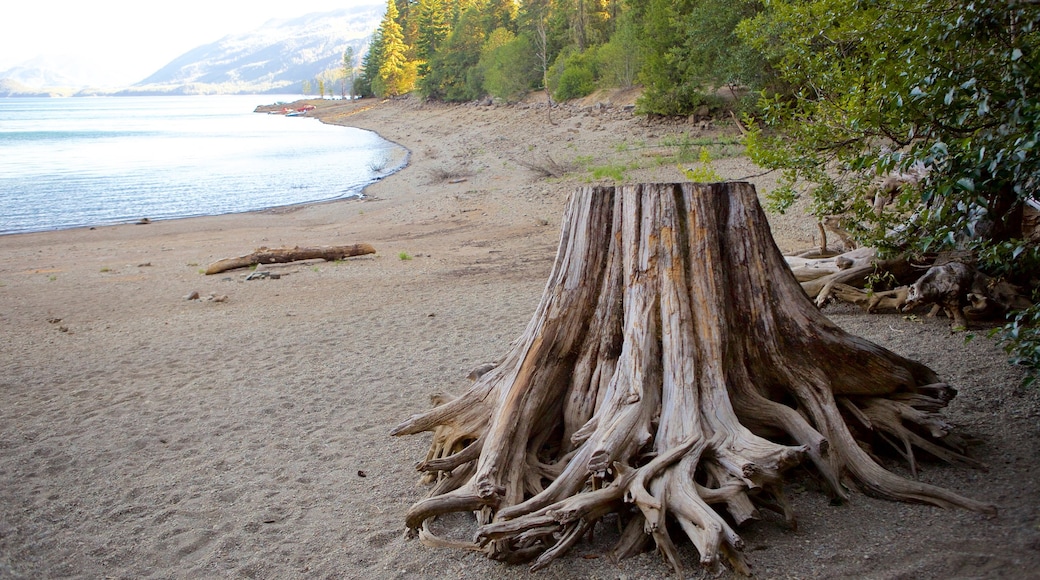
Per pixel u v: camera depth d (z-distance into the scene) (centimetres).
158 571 435
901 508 429
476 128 5278
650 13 3622
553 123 4344
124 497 538
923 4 532
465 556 423
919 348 725
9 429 691
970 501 417
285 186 3541
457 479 480
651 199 496
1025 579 348
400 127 7106
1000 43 457
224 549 453
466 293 1235
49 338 1057
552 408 495
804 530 414
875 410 489
